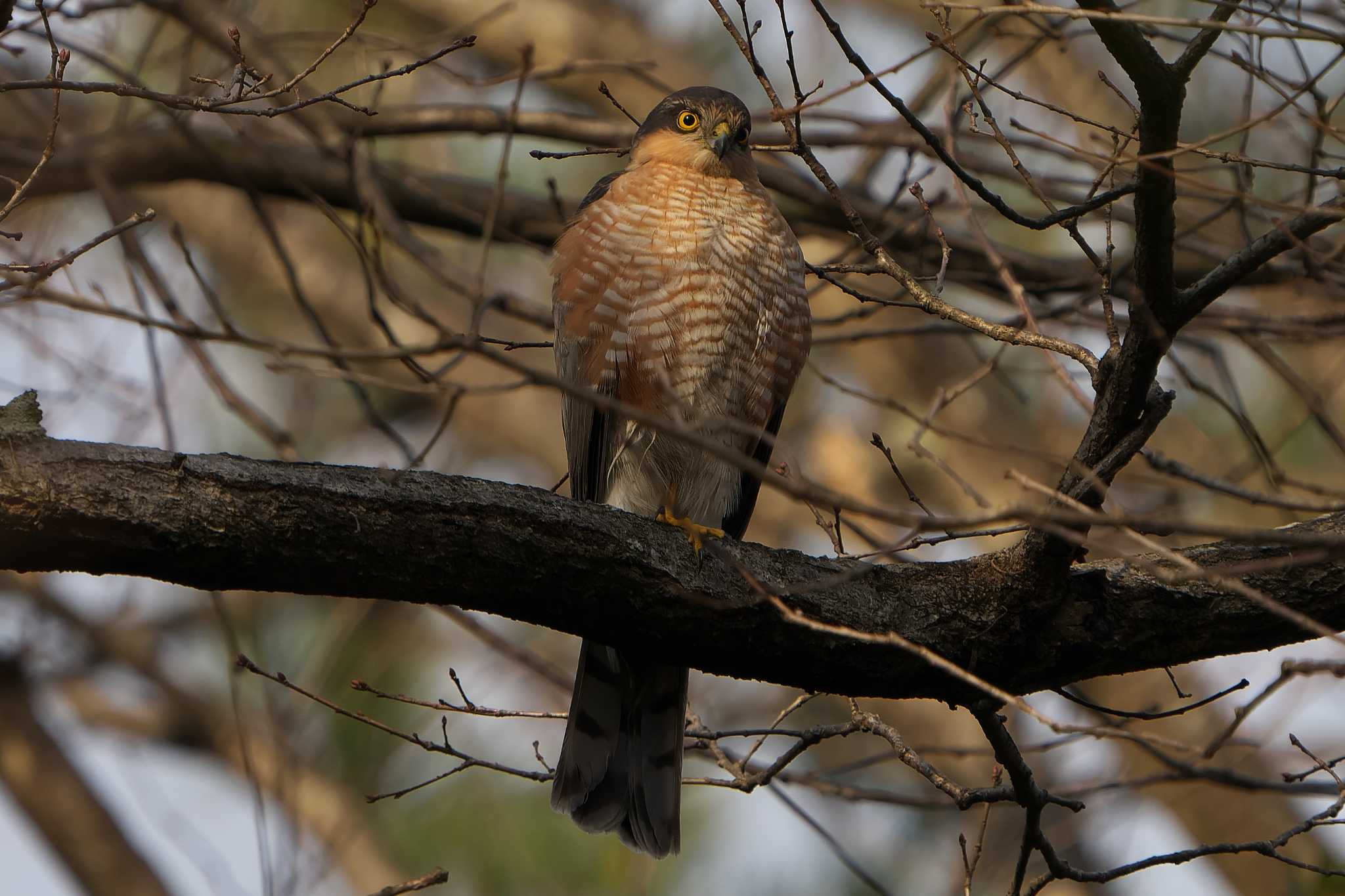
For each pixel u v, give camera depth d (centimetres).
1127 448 617
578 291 872
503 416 1722
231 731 1405
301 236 1709
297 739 1234
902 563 739
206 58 1199
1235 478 980
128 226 573
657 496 902
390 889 709
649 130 952
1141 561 624
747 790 777
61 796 1425
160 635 1544
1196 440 1338
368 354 638
